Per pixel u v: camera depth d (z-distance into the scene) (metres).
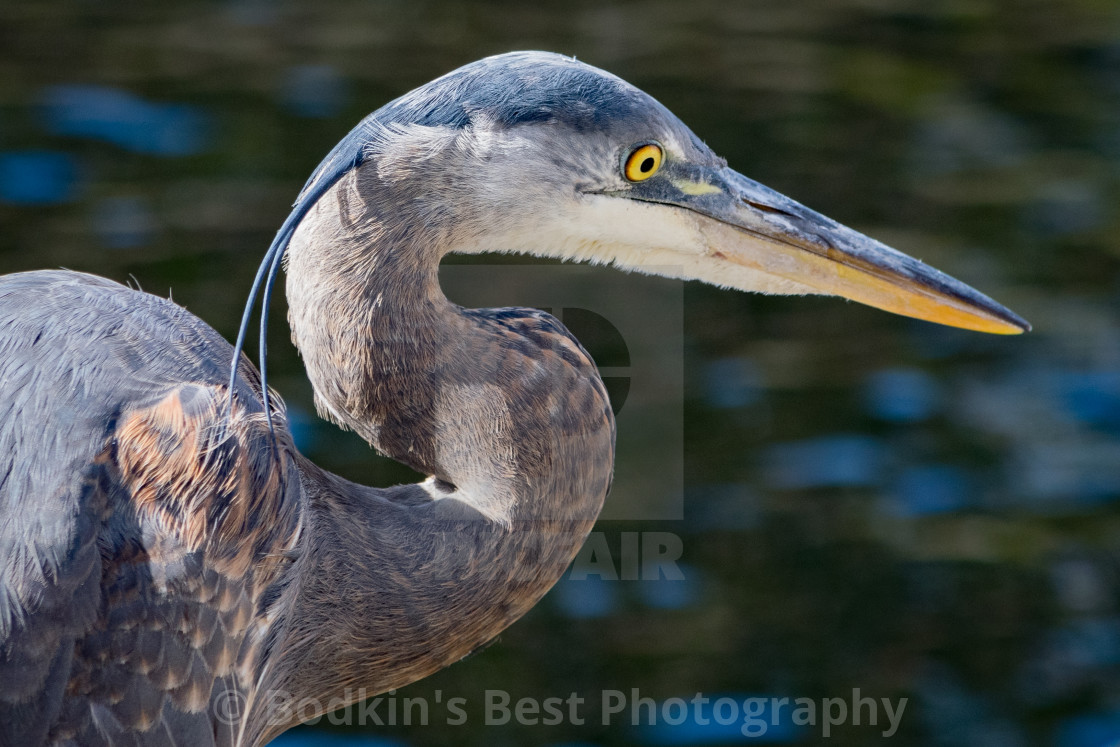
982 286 15.73
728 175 6.96
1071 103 21.48
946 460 13.02
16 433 5.15
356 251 6.03
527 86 6.34
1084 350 14.84
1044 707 10.28
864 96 21.33
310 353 6.22
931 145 19.72
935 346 15.09
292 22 23.42
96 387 5.30
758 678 10.32
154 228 15.59
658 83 21.28
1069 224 17.39
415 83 20.52
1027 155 19.53
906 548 11.88
